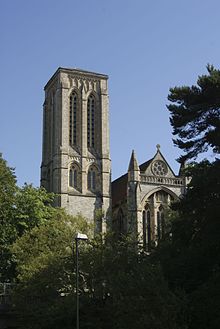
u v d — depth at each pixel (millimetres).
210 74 56156
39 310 58438
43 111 147000
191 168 60531
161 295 48719
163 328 46375
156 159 132500
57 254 63500
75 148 135250
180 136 57125
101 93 141500
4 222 79375
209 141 54719
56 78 141250
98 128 139375
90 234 69875
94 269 58438
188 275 55375
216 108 55969
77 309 50531
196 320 49500
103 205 131875
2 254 77312
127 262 58969
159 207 129875
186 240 55938
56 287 60500
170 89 57781
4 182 82375
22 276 62750
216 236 51156
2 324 66750
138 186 127500
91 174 134875
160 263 56031
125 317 48375
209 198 52812
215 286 50031
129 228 123875
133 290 49406
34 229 70625
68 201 129500
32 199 83125
